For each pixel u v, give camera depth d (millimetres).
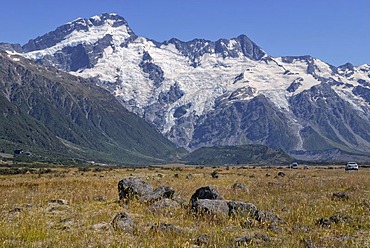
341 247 19844
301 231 23047
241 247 19125
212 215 25953
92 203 33594
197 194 30609
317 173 105812
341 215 26656
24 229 21938
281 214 28625
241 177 83750
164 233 21922
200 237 20625
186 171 140125
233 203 27219
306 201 34156
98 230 23109
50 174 114375
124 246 19406
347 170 133375
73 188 50812
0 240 19922
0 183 66125
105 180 72188
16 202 35250
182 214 27281
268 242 20375
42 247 19266
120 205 32156
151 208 28922
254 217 25766
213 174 94000
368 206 31484
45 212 29062
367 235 22672
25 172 128625
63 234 21703
